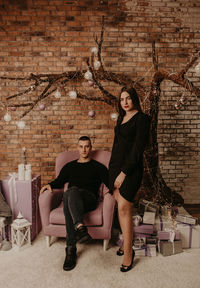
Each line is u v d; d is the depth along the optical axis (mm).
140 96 3316
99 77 3318
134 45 3449
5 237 2699
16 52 3432
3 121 3537
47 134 3572
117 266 2336
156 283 2117
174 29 3447
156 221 2711
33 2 3367
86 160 2799
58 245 2684
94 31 3420
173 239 2541
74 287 2068
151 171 3270
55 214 2518
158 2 3402
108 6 3391
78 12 3391
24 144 3580
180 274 2234
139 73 3494
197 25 3453
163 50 3473
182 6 3418
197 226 2643
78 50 3443
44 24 3400
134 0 3385
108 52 3451
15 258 2455
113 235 2871
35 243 2723
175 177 3656
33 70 3465
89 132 3580
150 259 2453
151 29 3438
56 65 3461
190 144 3635
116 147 2283
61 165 2959
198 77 3535
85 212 2520
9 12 3375
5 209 2639
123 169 2119
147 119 2141
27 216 2721
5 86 3479
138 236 2561
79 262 2389
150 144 3236
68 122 3561
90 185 2691
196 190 3664
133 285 2094
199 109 3578
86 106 3535
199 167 3648
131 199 2188
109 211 2461
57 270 2279
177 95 3547
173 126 3600
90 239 2785
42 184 3641
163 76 3145
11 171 3621
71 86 3486
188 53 3482
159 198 3314
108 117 3559
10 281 2135
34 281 2137
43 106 3045
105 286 2080
